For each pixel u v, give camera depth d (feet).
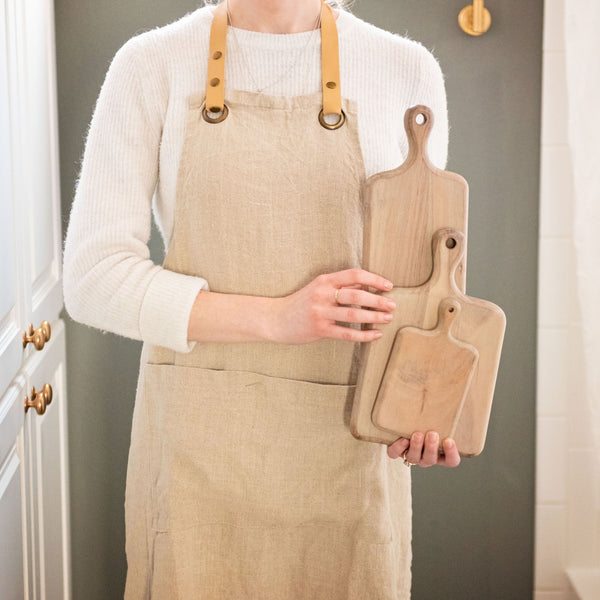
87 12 5.90
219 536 3.70
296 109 3.47
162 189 3.63
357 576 3.69
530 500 6.68
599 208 5.47
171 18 5.94
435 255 3.27
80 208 3.51
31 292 4.70
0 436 3.70
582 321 5.64
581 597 6.29
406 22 6.04
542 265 6.37
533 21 6.09
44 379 5.13
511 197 6.30
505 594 6.77
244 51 3.50
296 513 3.65
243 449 3.60
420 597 6.74
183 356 3.62
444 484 6.64
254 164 3.43
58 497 5.80
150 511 3.76
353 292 3.20
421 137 3.26
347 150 3.46
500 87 6.15
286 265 3.49
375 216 3.28
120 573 6.57
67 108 5.98
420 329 3.28
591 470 6.59
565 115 6.18
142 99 3.52
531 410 6.56
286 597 3.76
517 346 6.48
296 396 3.58
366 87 3.54
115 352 6.29
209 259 3.51
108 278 3.39
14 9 4.33
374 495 3.66
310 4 3.52
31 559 4.62
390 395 3.31
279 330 3.33
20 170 4.38
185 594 3.66
